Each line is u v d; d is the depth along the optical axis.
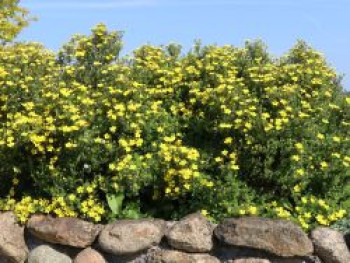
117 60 5.18
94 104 4.55
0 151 4.43
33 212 4.29
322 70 5.04
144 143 4.47
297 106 4.57
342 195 4.38
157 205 4.29
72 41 5.20
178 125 4.66
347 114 4.67
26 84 4.71
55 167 4.34
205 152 4.47
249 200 4.15
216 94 4.49
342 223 4.08
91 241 4.10
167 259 3.93
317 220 4.14
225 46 5.22
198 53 5.20
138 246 3.99
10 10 7.94
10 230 4.26
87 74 5.02
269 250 3.83
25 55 4.93
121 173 4.18
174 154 4.14
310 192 4.35
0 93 4.70
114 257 4.08
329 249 3.82
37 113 4.54
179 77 4.88
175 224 3.98
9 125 4.46
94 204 4.20
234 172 4.27
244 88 4.70
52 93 4.54
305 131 4.33
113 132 4.38
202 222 3.96
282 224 3.85
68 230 4.11
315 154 4.40
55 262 4.14
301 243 3.81
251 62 5.13
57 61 5.24
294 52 5.41
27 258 4.27
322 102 4.79
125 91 4.53
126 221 4.07
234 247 3.93
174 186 4.14
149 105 4.63
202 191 4.15
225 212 4.14
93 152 4.26
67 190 4.29
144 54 5.36
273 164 4.32
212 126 4.53
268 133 4.25
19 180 4.59
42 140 4.25
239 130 4.33
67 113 4.31
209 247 3.95
